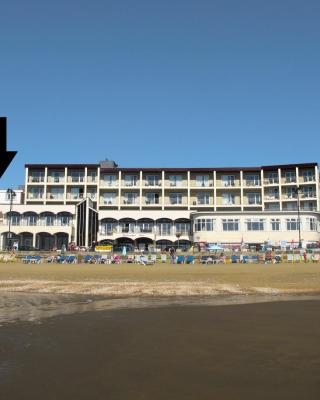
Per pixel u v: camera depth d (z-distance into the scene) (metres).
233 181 95.12
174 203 95.19
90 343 11.30
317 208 89.81
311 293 24.62
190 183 95.25
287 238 78.44
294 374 8.32
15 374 8.39
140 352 10.27
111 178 96.25
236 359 9.55
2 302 20.59
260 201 93.81
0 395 7.18
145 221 88.81
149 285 28.69
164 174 95.56
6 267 47.75
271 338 11.82
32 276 35.66
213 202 94.25
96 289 26.39
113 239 87.25
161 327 13.68
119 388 7.56
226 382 7.86
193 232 82.94
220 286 27.97
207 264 53.59
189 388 7.54
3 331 13.04
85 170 94.94
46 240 85.88
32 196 95.31
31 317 15.88
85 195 94.12
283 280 32.06
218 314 16.44
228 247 75.12
